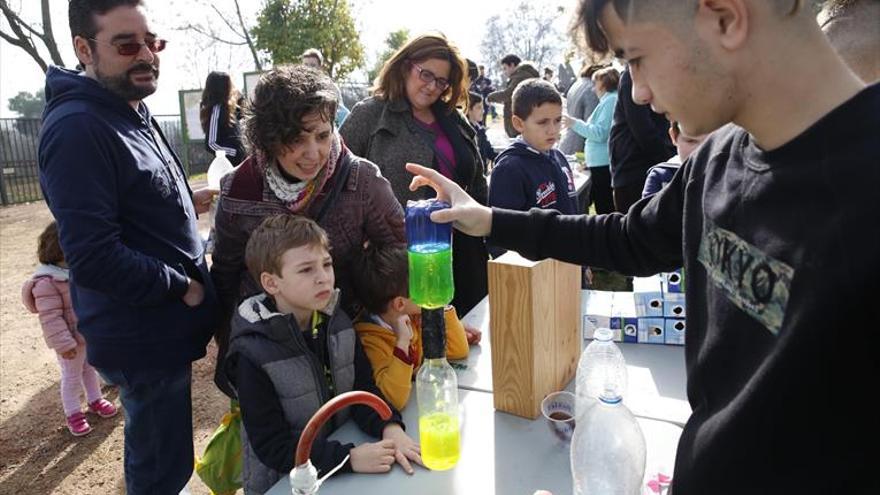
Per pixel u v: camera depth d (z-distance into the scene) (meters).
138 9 1.68
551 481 1.19
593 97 6.46
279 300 1.55
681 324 1.78
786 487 0.69
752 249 0.73
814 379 0.64
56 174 1.57
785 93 0.67
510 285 1.36
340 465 1.23
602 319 1.83
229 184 1.75
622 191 4.06
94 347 1.79
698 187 0.92
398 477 1.24
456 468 1.25
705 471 0.77
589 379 1.32
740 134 0.82
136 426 1.88
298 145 1.59
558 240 1.25
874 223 0.58
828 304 0.61
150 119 1.94
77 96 1.64
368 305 1.74
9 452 3.00
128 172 1.68
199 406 3.40
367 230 1.85
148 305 1.73
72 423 3.11
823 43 0.66
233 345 1.48
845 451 0.65
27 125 10.73
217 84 4.14
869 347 0.61
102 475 2.81
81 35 1.66
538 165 2.73
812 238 0.63
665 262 1.15
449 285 1.26
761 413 0.69
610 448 1.06
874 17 1.07
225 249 1.81
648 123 3.73
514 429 1.39
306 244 1.48
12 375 3.84
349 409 1.52
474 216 1.28
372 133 2.63
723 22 0.66
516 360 1.40
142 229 1.73
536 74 4.93
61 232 1.58
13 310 5.00
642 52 0.73
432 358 1.27
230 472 1.88
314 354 1.51
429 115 2.68
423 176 1.39
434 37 2.53
